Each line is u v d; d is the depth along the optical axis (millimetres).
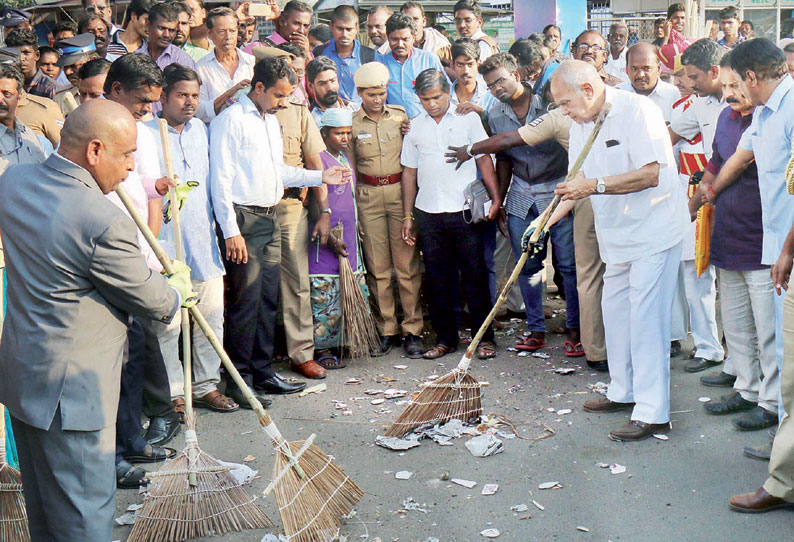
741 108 4605
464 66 6609
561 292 7523
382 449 4637
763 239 4359
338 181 5594
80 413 3004
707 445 4477
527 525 3742
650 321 4543
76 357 2996
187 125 5082
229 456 4594
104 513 3096
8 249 3027
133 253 3018
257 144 5273
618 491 4023
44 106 5320
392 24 7098
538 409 5105
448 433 4742
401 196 6191
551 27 9594
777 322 4266
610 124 4523
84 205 2953
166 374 4770
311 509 3674
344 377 5859
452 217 5980
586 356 5754
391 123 6152
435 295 6168
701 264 5152
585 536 3631
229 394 5434
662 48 9336
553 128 5652
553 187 5988
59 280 2949
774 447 3713
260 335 5473
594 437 4660
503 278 7020
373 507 3967
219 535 3797
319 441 4766
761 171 4277
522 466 4332
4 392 3066
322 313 6016
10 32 6664
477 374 5797
